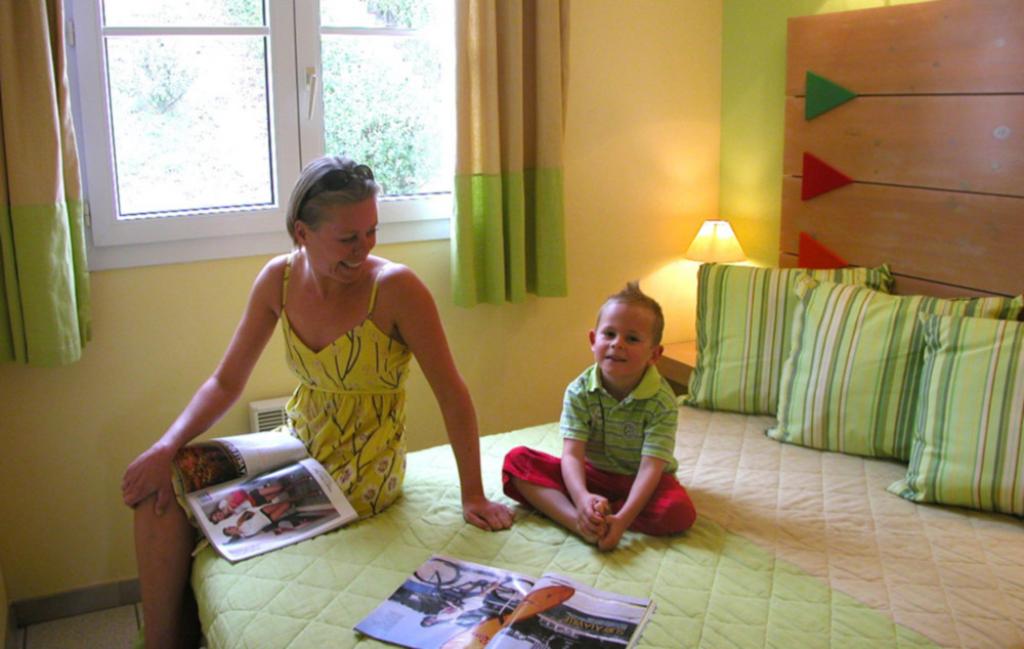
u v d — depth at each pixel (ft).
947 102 8.39
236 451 7.04
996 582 6.10
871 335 8.05
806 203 9.91
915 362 7.88
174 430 7.00
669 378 10.66
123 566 9.04
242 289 9.02
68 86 7.90
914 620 5.65
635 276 11.02
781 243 10.29
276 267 7.16
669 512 6.64
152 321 8.70
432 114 9.66
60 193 7.73
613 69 10.40
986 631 5.54
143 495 6.63
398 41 9.34
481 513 6.94
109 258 8.44
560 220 9.84
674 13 10.64
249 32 8.69
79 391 8.54
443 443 10.25
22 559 8.61
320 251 6.55
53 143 7.63
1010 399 7.06
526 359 10.55
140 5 8.32
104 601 8.96
